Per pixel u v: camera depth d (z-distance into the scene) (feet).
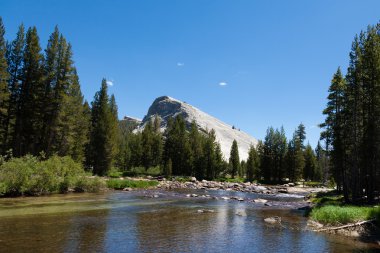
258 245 51.29
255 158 362.94
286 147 325.83
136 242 49.85
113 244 47.98
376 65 109.29
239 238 55.67
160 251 45.55
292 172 312.09
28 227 56.08
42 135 162.61
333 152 123.13
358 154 115.03
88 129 238.27
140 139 338.34
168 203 105.09
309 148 350.43
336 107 125.08
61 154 176.76
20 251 41.75
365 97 112.16
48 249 43.29
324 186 289.53
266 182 316.40
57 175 120.26
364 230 60.95
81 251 43.34
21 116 155.12
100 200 102.99
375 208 68.28
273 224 70.13
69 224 60.70
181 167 320.50
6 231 52.39
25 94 155.94
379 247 51.49
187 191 170.19
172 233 57.47
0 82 138.31
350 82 116.47
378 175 114.73
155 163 338.95
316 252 48.03
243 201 123.54
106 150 225.56
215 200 122.42
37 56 159.02
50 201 92.84
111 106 327.26
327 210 71.97
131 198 114.73
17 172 100.42
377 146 107.55
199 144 338.75
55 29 166.91
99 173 223.30
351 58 116.98
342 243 53.67
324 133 131.03
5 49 144.87
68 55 168.25
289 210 96.07
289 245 51.83
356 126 115.75
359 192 118.52
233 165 370.12
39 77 158.40
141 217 73.36
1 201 88.12
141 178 240.73
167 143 329.93
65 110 170.30
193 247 48.49
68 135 179.83
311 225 69.10
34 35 158.81
